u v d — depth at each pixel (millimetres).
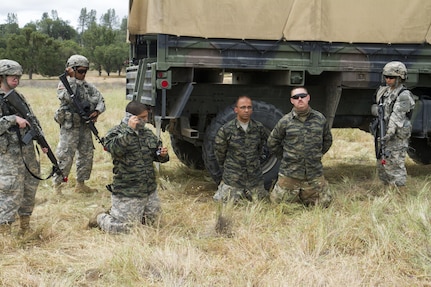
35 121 4172
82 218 4883
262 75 6414
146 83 5633
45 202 5523
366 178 6688
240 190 5223
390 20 5672
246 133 5148
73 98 5445
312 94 6152
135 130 4270
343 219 4516
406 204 4938
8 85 4035
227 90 5953
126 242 4051
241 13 5344
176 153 7102
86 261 3777
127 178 4328
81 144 5770
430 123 6266
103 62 68000
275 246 4004
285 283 3314
